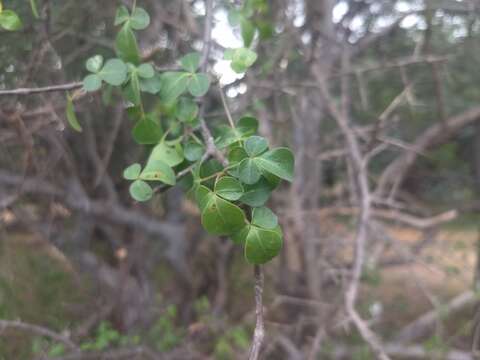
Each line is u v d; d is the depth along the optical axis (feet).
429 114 13.89
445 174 15.81
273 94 9.48
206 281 13.50
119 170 11.30
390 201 8.24
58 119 5.82
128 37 4.01
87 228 11.33
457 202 15.23
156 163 3.63
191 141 3.75
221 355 9.63
